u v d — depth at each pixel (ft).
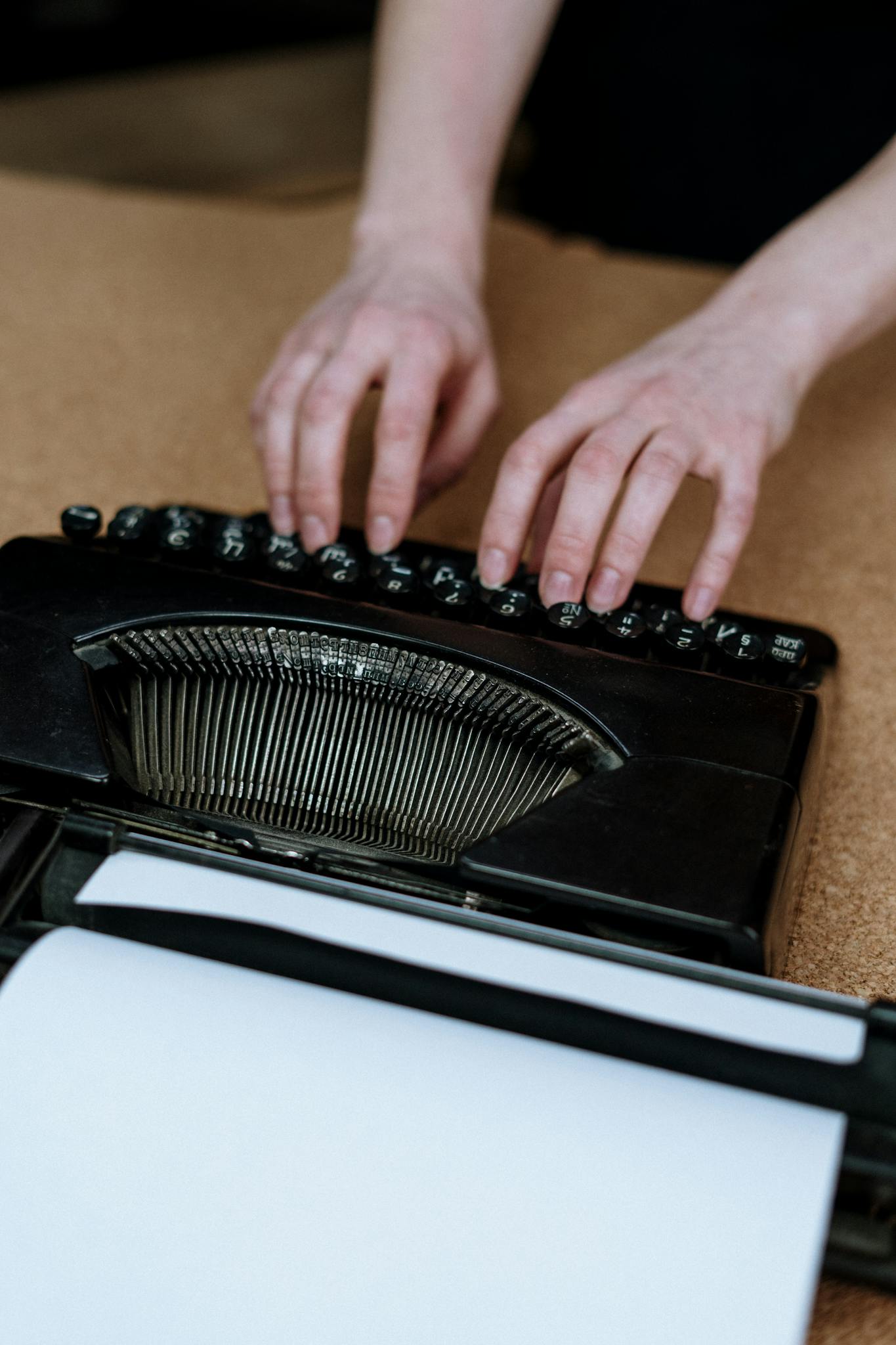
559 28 5.13
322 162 8.61
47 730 1.78
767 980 1.51
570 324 3.70
